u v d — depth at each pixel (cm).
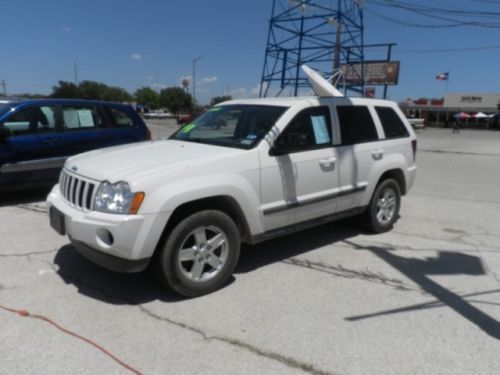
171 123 5234
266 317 340
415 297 381
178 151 403
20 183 672
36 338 303
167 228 354
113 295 372
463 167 1316
